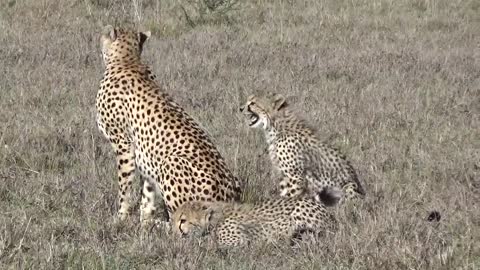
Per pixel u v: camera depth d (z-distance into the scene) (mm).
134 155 10789
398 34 26406
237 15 28375
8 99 16438
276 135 12438
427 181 12180
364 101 17328
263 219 9789
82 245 9641
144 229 10078
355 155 13672
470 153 13711
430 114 16516
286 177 12359
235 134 14609
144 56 21375
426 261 9062
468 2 31031
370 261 9016
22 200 11211
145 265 9141
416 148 13953
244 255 9273
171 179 10070
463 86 19047
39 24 25531
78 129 14367
